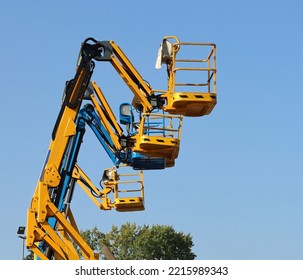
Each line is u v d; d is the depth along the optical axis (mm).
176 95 29203
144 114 30172
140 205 37406
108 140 31781
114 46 29938
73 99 29078
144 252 67812
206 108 29703
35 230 27844
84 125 31328
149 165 32219
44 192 28109
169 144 29688
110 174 37781
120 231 68812
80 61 29359
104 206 37688
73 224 31875
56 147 28672
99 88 31859
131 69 30172
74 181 32344
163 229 68250
